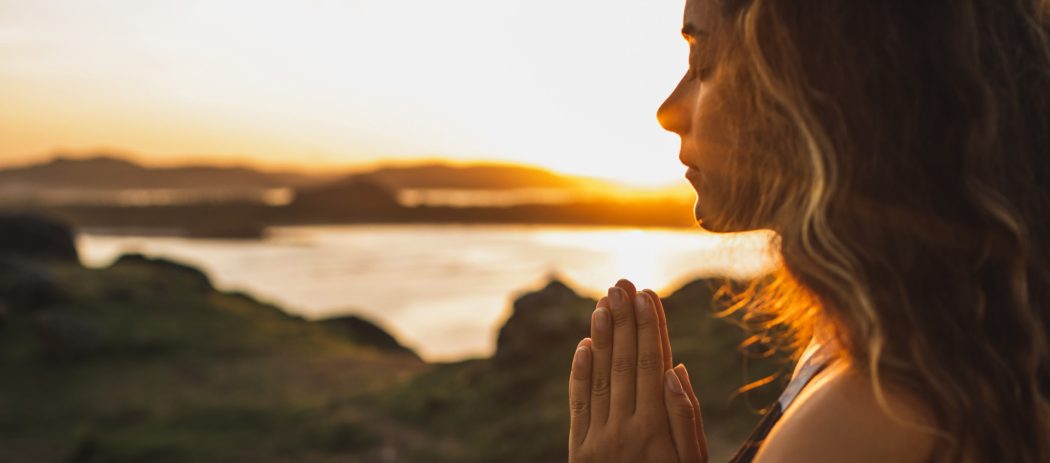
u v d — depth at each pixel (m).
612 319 0.66
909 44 0.47
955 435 0.43
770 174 0.51
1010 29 0.51
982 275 0.46
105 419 12.77
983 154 0.45
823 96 0.47
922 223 0.45
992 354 0.44
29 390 14.70
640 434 0.64
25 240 28.78
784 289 0.59
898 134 0.46
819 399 0.47
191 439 11.16
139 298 21.80
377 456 10.01
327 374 16.45
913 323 0.44
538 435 9.62
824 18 0.48
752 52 0.50
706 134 0.55
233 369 16.78
